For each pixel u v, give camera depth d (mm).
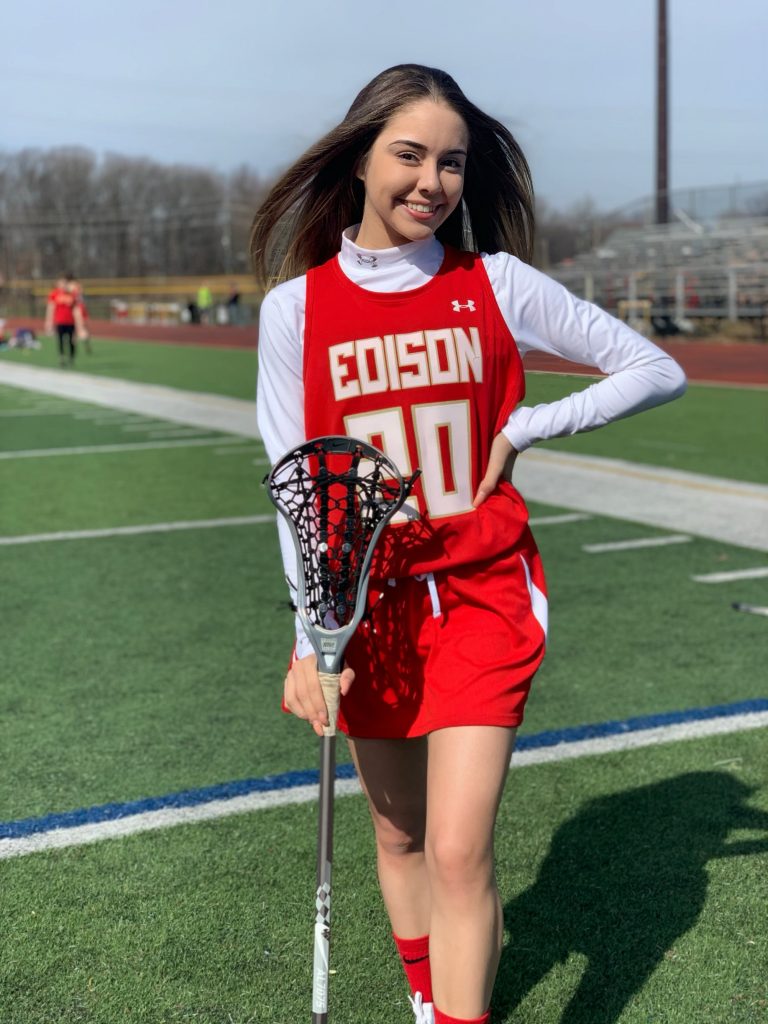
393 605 2330
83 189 94875
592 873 3229
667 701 4562
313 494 2191
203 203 90500
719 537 7469
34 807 3678
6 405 17328
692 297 31297
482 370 2322
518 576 2359
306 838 3455
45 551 7387
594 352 2334
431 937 2215
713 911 3020
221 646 5363
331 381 2311
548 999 2662
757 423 13508
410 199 2250
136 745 4184
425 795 2479
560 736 4223
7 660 5172
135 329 47000
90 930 2965
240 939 2920
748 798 3691
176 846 3412
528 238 2592
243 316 51438
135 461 11383
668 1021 2572
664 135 36906
